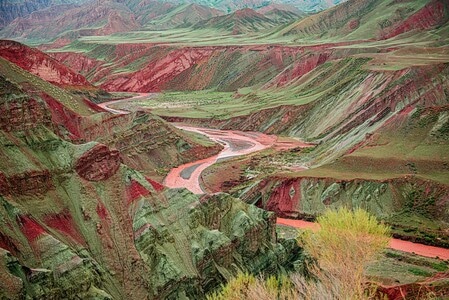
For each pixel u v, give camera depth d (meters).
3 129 53.41
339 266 39.25
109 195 56.72
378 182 86.31
